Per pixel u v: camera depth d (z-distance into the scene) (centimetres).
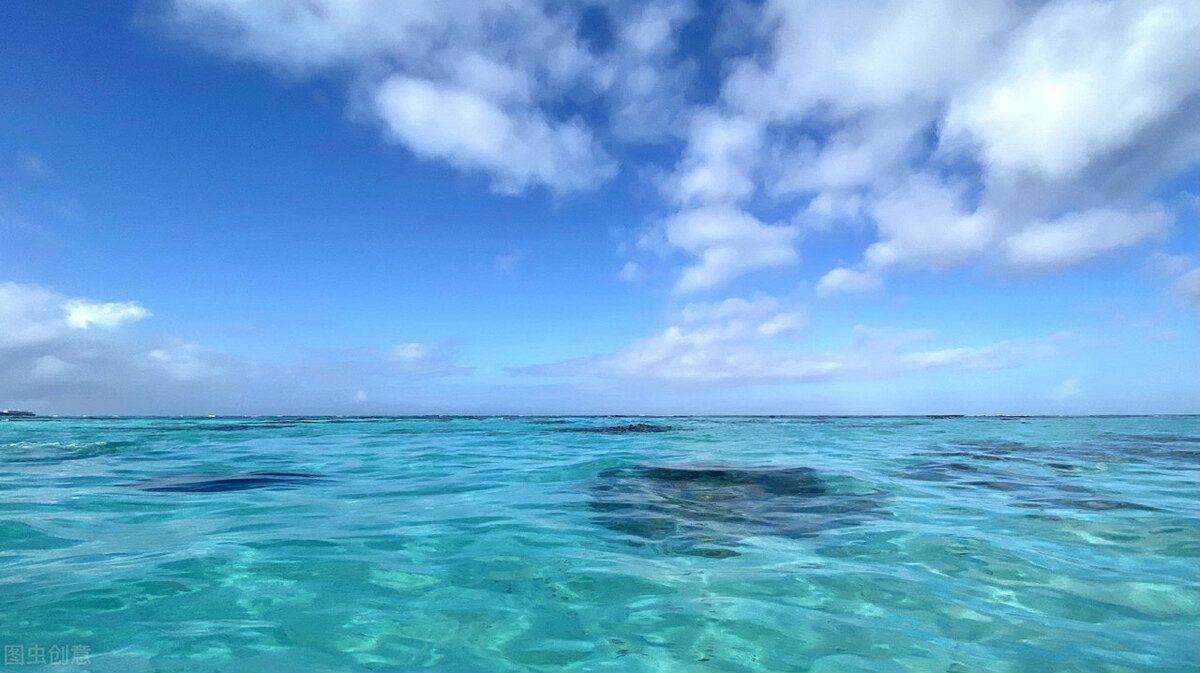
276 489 1047
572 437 2572
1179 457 1597
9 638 419
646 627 459
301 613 478
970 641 432
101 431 2958
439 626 459
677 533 738
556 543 688
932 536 720
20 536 684
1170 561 615
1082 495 990
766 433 2986
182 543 664
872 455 1666
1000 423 4638
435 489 1061
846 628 456
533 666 399
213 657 401
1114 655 408
